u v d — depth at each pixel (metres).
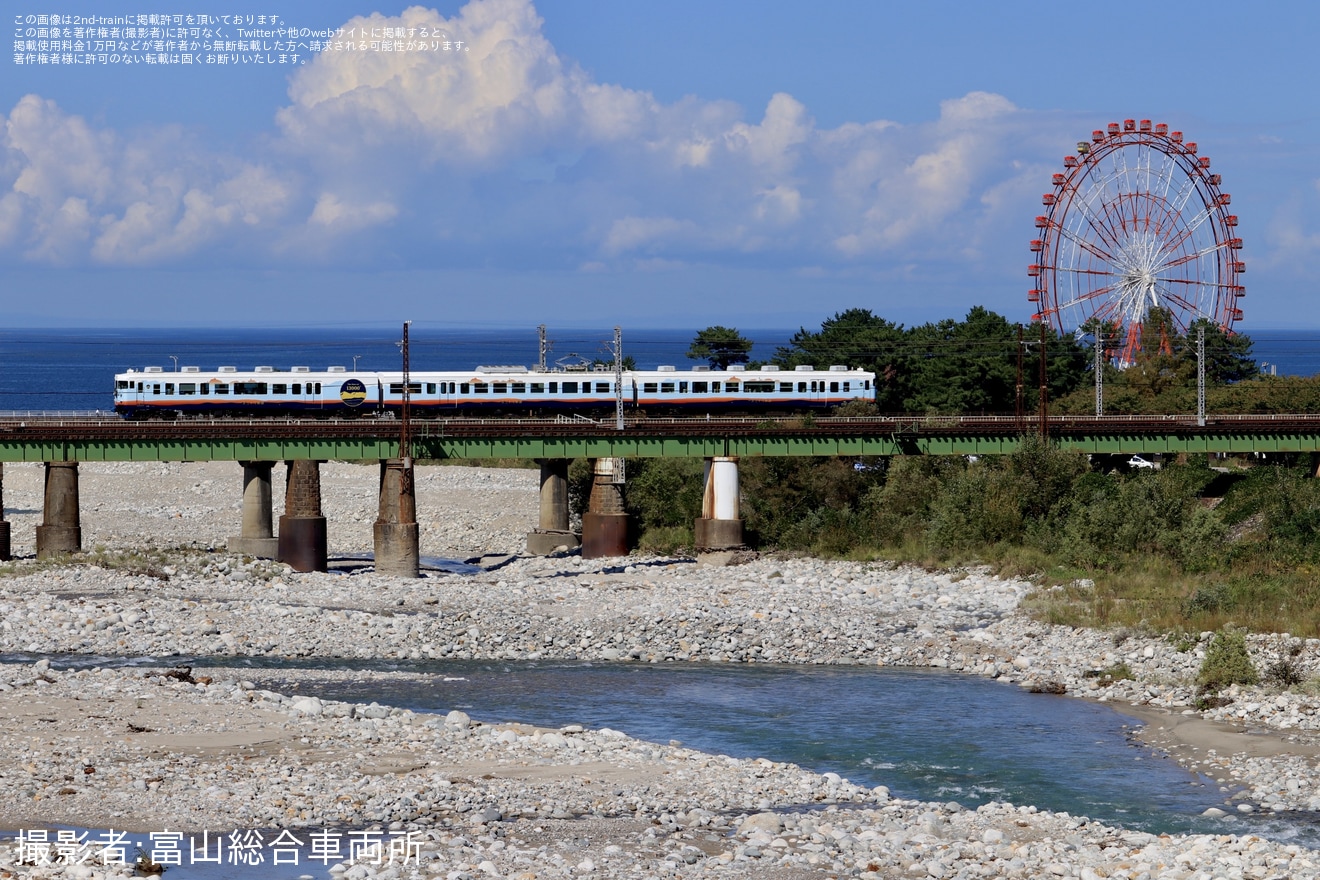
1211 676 54.44
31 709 45.44
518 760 41.66
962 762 44.81
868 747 46.81
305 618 68.12
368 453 87.94
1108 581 75.81
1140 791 41.44
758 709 52.56
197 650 62.72
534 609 72.56
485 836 33.69
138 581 77.56
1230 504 91.38
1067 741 47.62
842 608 73.00
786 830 35.28
